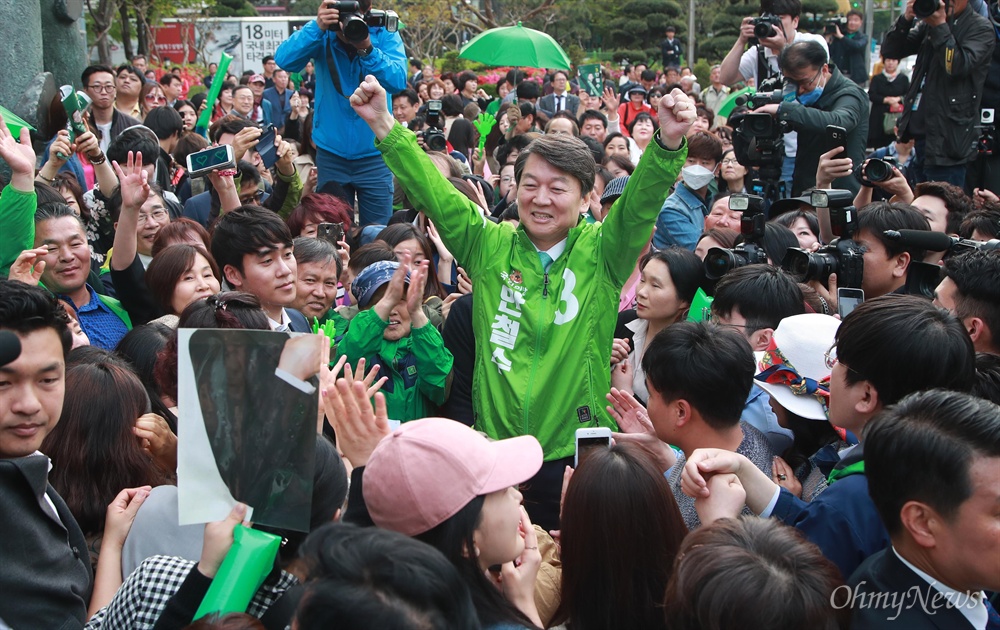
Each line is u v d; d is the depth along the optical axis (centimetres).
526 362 325
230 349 187
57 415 226
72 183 514
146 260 475
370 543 158
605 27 3075
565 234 336
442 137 721
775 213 504
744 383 263
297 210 511
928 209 472
